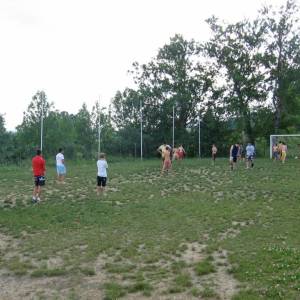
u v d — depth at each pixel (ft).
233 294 27.68
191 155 186.80
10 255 38.50
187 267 33.88
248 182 81.61
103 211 56.95
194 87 185.06
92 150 177.68
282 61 166.61
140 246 40.27
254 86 169.37
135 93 196.13
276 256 34.88
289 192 70.13
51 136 158.61
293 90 165.17
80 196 68.23
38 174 63.41
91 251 38.47
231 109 173.88
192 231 45.52
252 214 54.03
